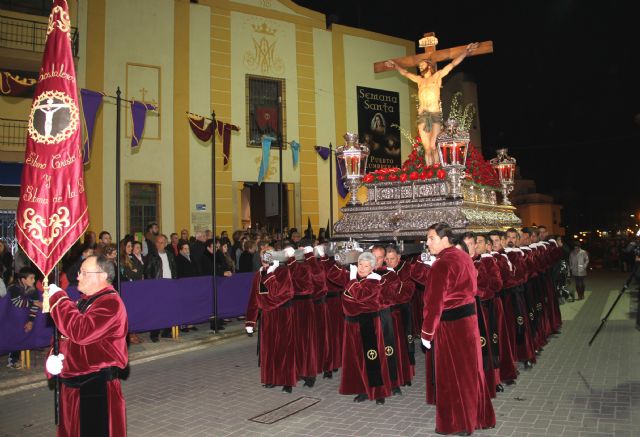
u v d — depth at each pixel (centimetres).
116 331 367
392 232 806
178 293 986
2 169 1451
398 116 2195
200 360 848
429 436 490
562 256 1481
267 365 666
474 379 471
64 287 810
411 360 716
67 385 366
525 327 710
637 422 503
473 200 854
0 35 1438
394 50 2217
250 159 1853
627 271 2667
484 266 595
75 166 512
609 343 876
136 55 1675
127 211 1623
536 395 602
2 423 569
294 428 523
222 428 531
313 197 1977
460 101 2683
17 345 750
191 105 1762
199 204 1748
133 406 611
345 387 609
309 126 1988
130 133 1644
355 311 601
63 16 525
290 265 671
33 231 491
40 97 512
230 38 1852
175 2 1753
